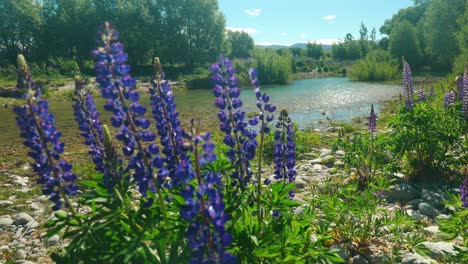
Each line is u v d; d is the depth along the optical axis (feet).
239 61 129.90
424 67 155.22
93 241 9.04
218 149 15.71
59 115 64.59
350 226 15.26
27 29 173.68
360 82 120.06
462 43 85.10
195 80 113.19
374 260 14.38
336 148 27.14
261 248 9.53
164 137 10.60
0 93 87.51
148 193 9.68
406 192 20.90
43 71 136.36
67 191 9.50
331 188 22.29
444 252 14.38
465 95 22.47
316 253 10.34
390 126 23.71
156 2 177.06
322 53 290.15
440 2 123.95
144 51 173.17
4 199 24.27
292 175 13.29
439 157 22.50
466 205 12.08
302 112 62.80
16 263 15.83
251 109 66.03
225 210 9.98
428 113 22.16
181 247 9.34
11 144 42.98
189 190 7.14
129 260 8.56
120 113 8.77
